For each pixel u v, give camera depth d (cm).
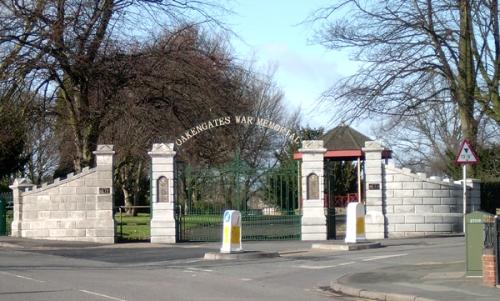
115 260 1956
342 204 4572
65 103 3281
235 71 3509
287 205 2569
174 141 3138
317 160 2486
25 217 2598
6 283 1408
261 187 2636
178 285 1395
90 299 1180
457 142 4588
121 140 3544
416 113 2584
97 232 2489
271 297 1238
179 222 2528
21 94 2908
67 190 2531
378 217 2455
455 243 2181
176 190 2530
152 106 3147
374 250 2062
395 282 1380
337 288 1348
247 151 4625
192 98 3147
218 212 2575
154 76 3089
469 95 2580
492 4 2361
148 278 1522
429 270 1554
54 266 1791
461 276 1416
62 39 2822
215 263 1841
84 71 2922
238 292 1301
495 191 2856
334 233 2562
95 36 2934
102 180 2517
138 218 4738
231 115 3250
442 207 2478
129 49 3077
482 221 1381
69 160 4722
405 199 2470
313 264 1784
